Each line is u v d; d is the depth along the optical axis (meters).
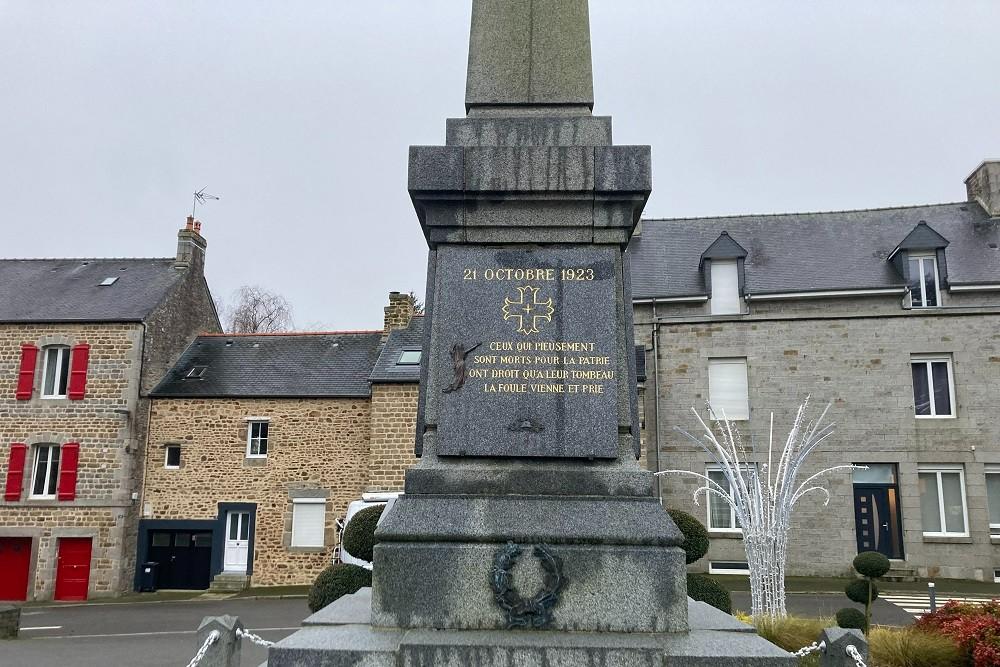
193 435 21.61
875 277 20.48
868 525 18.88
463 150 5.38
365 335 24.16
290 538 20.95
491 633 4.37
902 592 16.27
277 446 21.33
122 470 21.16
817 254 21.59
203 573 21.23
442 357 5.16
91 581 20.64
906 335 19.28
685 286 21.08
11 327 22.22
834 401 19.27
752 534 10.45
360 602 5.50
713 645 4.21
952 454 18.66
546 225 5.35
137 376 21.69
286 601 18.41
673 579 4.50
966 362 18.98
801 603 14.92
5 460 21.50
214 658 5.07
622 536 4.59
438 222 5.37
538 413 5.07
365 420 21.19
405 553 4.55
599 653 4.10
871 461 18.88
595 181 5.31
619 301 5.35
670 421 19.92
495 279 5.28
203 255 25.75
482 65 5.95
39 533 20.98
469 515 4.71
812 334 19.69
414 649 4.11
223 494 21.25
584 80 5.88
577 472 4.95
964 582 17.81
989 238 21.09
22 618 17.00
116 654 12.35
